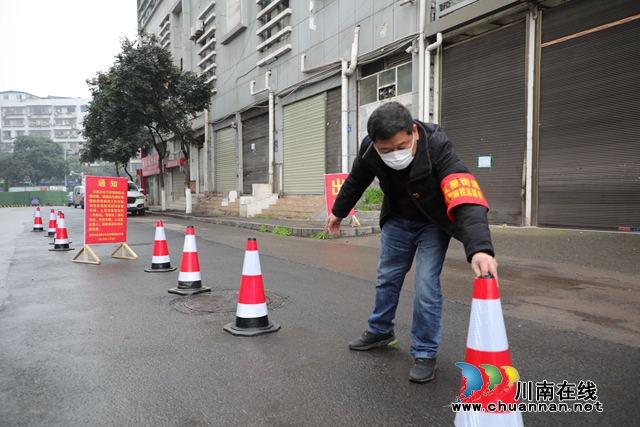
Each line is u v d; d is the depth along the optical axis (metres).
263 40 20.11
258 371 2.87
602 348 3.20
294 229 11.28
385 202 2.85
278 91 18.89
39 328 3.81
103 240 7.50
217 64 25.25
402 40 12.23
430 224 2.71
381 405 2.40
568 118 8.84
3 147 109.12
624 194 8.02
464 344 3.34
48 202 61.12
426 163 2.36
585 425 2.18
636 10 7.76
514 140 9.87
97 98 22.39
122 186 7.77
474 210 2.12
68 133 111.56
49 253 8.52
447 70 11.41
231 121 24.27
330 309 4.33
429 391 2.56
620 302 4.43
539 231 8.86
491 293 1.76
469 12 10.23
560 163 9.01
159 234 6.53
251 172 22.30
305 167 17.61
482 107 10.55
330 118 16.08
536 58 9.30
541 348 3.21
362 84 14.47
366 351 3.21
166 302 4.66
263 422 2.23
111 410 2.37
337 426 2.19
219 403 2.44
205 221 17.36
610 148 8.20
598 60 8.32
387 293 3.06
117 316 4.16
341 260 7.20
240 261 7.28
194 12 28.94
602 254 6.61
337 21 15.09
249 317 3.66
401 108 2.29
